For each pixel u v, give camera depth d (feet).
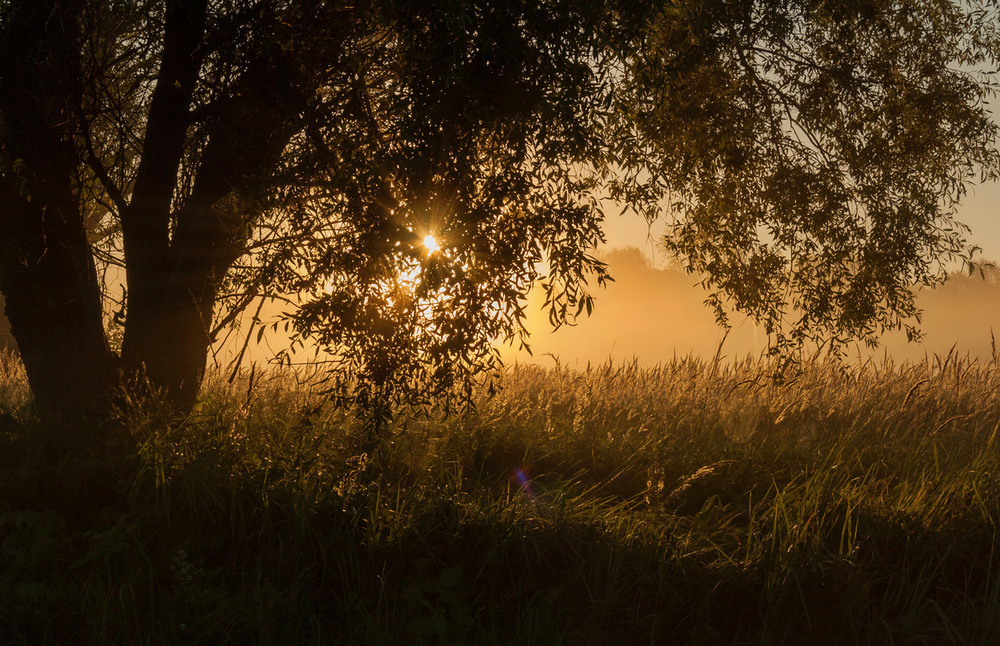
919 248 17.97
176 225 17.66
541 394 22.16
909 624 11.28
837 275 18.40
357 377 13.99
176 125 17.06
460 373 13.61
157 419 15.55
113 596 11.64
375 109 14.64
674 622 11.64
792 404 22.72
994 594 11.46
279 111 15.23
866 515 13.67
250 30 15.07
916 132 18.40
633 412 21.63
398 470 16.07
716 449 18.99
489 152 13.57
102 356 17.92
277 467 14.35
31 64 15.72
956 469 17.10
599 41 12.57
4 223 16.78
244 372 20.90
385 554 12.56
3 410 18.47
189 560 12.53
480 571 12.21
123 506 14.01
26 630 11.16
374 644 10.94
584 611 11.79
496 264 12.50
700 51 16.58
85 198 18.70
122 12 16.40
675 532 13.69
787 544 12.59
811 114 18.08
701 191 19.56
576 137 12.39
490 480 16.71
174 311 17.43
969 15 18.92
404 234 12.58
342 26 15.02
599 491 16.67
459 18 11.46
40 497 14.23
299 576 12.03
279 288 14.12
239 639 11.25
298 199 14.11
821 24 18.19
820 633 11.44
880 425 21.27
